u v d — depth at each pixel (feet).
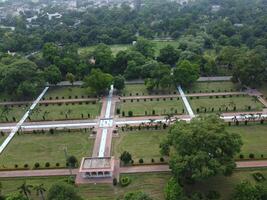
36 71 544.62
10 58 605.73
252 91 499.51
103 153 356.18
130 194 258.57
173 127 316.19
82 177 319.27
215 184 295.89
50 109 478.18
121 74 600.80
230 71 582.35
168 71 517.96
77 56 634.43
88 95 522.06
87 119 439.22
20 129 420.36
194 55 593.83
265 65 506.48
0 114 468.75
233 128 391.86
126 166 331.36
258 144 355.36
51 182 313.94
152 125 406.62
